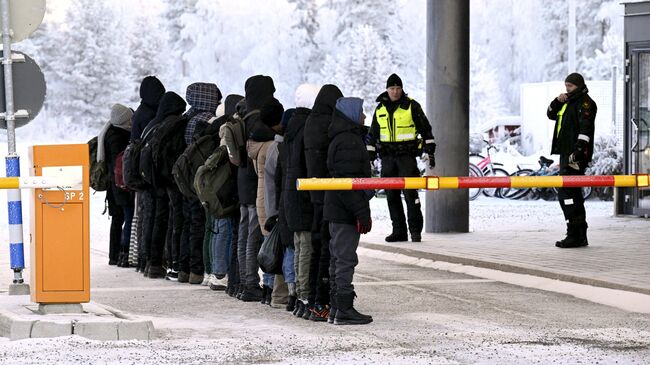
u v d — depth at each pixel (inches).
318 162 788.0
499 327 758.5
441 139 1471.5
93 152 1228.5
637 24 1631.4
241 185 903.1
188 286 1026.1
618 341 698.8
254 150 872.9
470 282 1023.0
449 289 972.6
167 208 1089.4
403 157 1302.9
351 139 766.5
